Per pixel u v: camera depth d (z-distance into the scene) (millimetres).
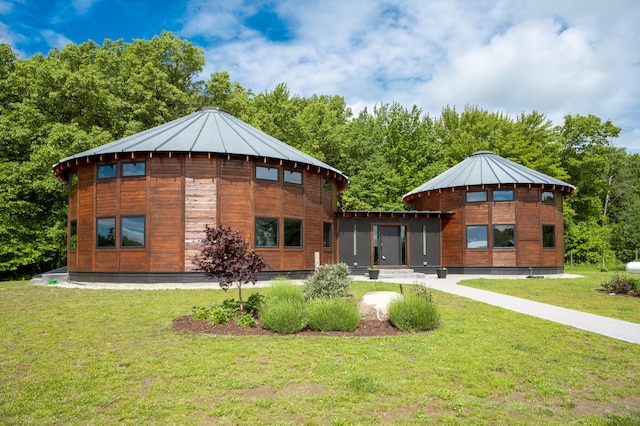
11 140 25875
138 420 4898
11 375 6492
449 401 5449
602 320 10664
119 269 17031
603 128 43531
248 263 9797
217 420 4906
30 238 27609
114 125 27453
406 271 22828
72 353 7520
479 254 24484
